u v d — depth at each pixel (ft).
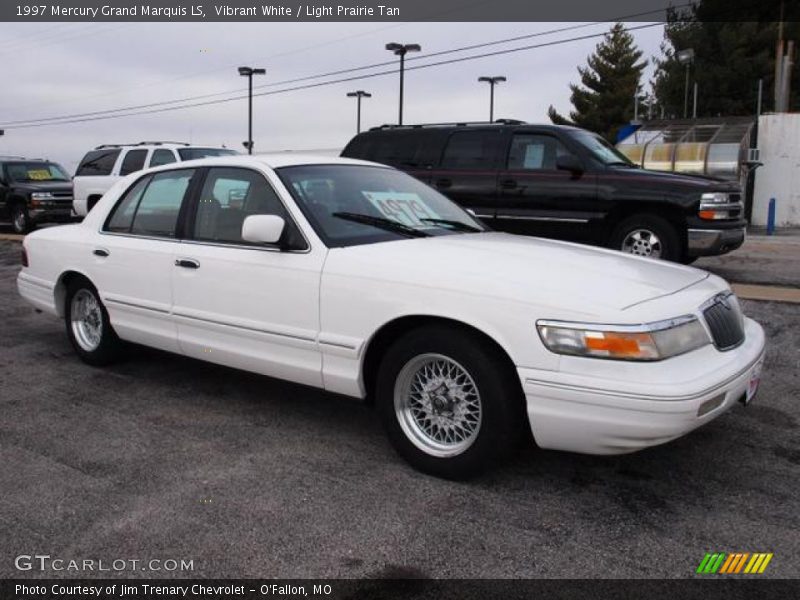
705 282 12.87
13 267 39.27
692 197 28.19
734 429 14.43
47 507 11.31
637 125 82.84
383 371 12.62
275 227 13.25
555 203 30.55
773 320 22.68
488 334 11.25
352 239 13.71
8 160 61.36
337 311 12.90
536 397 10.98
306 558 9.93
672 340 10.72
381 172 16.65
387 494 11.74
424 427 12.60
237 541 10.34
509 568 9.66
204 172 15.93
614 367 10.48
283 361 13.91
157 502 11.47
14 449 13.58
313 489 11.93
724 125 76.43
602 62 178.09
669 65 140.67
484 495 11.68
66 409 15.79
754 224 74.33
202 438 14.14
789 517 10.96
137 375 18.25
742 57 130.11
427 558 9.91
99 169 52.34
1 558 9.95
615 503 11.41
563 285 11.37
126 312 17.02
